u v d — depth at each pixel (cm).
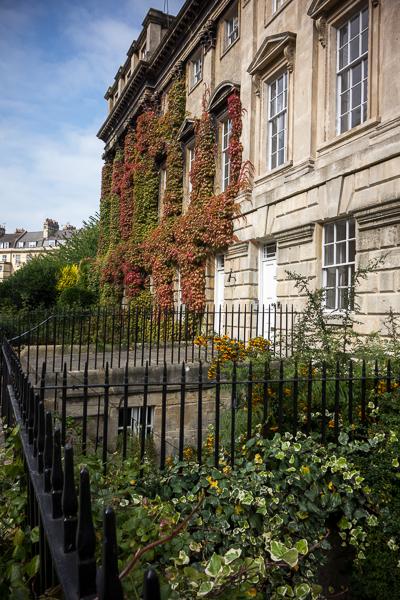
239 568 245
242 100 1366
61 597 198
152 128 2047
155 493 358
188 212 1622
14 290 2470
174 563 255
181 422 391
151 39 2245
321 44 1043
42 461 225
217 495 351
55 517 174
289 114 1146
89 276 2677
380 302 837
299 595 303
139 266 2061
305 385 541
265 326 1232
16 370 415
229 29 1550
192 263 1570
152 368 775
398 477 399
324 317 698
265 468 391
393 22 838
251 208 1273
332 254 1002
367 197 866
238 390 587
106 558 122
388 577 384
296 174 1086
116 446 689
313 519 385
